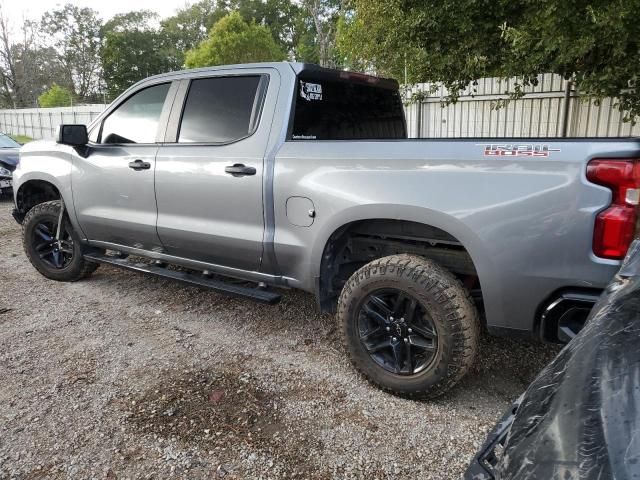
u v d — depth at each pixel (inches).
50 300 181.6
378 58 353.7
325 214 121.2
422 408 114.6
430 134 494.9
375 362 120.1
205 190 143.0
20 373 130.4
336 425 108.7
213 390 122.3
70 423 109.7
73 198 179.8
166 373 130.5
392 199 110.7
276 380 126.9
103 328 158.1
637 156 86.8
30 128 1273.4
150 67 2310.5
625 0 196.4
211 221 144.0
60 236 191.5
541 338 101.3
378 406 115.3
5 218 331.9
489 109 455.5
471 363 110.2
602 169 89.4
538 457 50.8
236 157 137.0
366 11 344.2
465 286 121.0
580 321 97.3
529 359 136.1
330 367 133.3
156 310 172.7
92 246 187.8
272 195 130.3
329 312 132.4
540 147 95.7
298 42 1990.7
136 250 169.8
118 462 97.7
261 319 165.0
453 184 104.2
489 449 68.1
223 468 96.1
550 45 223.0
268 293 141.2
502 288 101.3
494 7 254.7
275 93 135.5
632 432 47.2
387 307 117.2
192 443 103.1
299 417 111.5
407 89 374.0
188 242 150.4
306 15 1667.1
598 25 203.5
